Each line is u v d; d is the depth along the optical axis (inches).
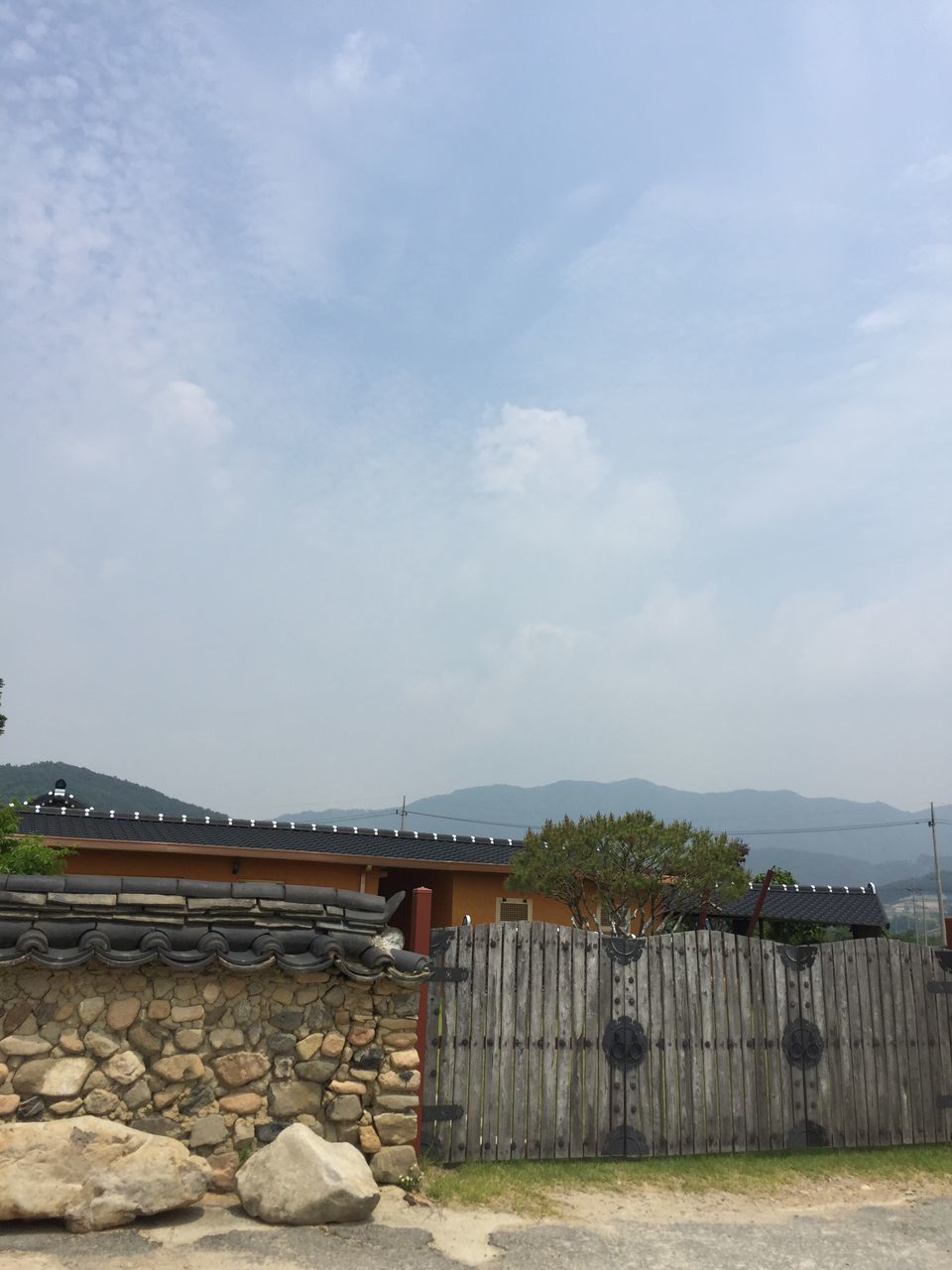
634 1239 275.3
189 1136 277.0
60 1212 238.5
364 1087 300.4
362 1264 237.5
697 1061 375.6
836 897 872.9
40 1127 247.8
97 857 668.7
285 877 712.4
